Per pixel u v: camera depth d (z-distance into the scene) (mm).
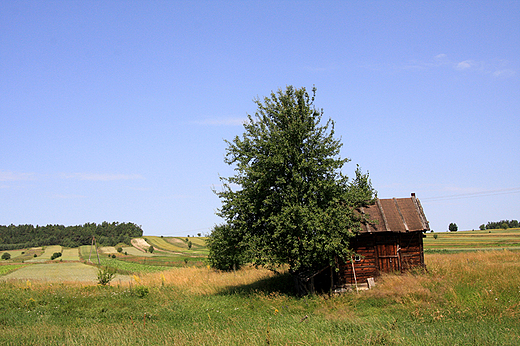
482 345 10000
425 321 14055
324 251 20750
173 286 29656
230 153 24344
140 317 18750
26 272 65062
